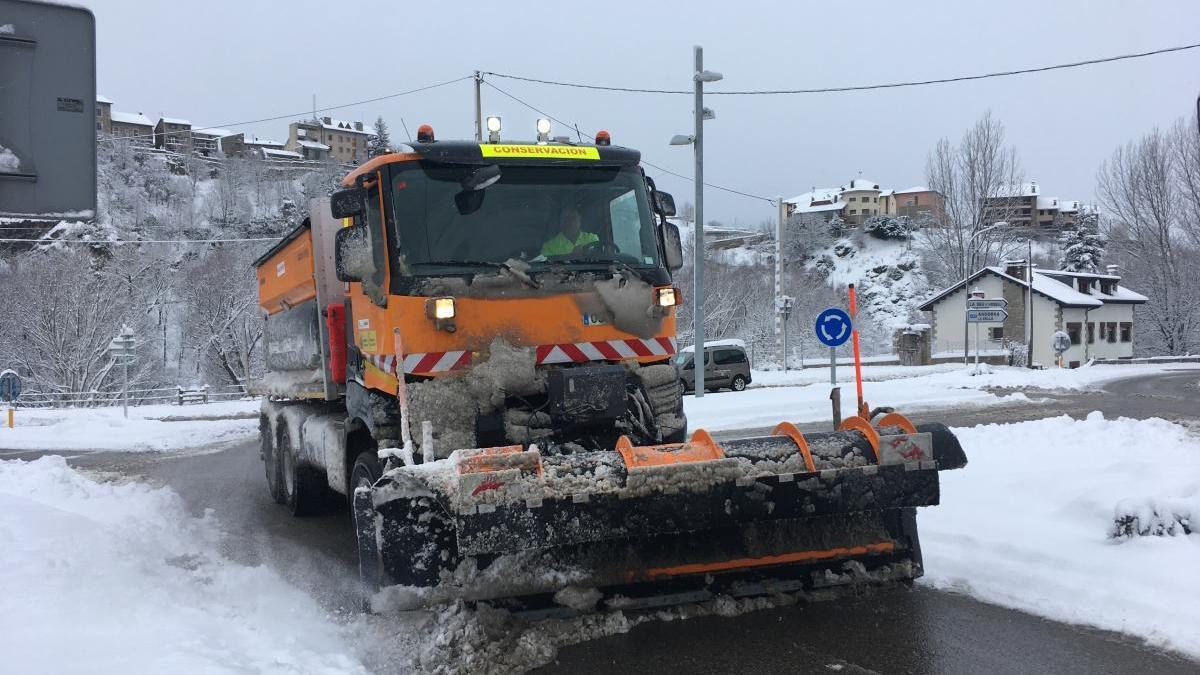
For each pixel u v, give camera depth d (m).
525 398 5.32
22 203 4.49
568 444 5.23
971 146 57.28
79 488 9.88
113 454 16.84
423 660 4.23
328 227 7.45
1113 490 6.76
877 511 5.04
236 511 9.30
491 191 5.60
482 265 5.41
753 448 4.61
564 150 5.88
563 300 5.45
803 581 5.02
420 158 5.50
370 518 4.40
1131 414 17.69
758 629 4.65
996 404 20.33
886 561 5.10
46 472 10.33
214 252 48.69
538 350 5.36
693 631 4.62
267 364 10.42
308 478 8.64
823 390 23.92
